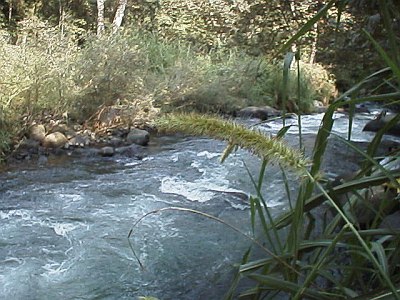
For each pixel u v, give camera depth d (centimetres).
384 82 113
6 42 774
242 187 553
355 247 107
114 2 1360
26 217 468
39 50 788
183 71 938
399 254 112
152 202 512
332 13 344
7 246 409
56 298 336
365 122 891
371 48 296
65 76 774
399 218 221
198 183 572
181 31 1153
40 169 611
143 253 397
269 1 407
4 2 1240
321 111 1076
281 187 538
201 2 1143
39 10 1247
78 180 578
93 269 374
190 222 457
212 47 1095
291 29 382
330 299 104
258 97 1020
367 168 118
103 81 798
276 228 120
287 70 115
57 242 419
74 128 761
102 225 453
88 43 873
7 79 693
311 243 112
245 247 398
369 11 214
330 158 567
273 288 117
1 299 333
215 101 949
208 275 358
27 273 367
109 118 795
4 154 634
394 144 534
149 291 343
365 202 117
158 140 779
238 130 90
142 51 911
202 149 729
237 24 525
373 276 121
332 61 391
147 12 1326
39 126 710
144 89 849
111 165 643
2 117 656
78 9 1342
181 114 95
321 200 112
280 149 90
